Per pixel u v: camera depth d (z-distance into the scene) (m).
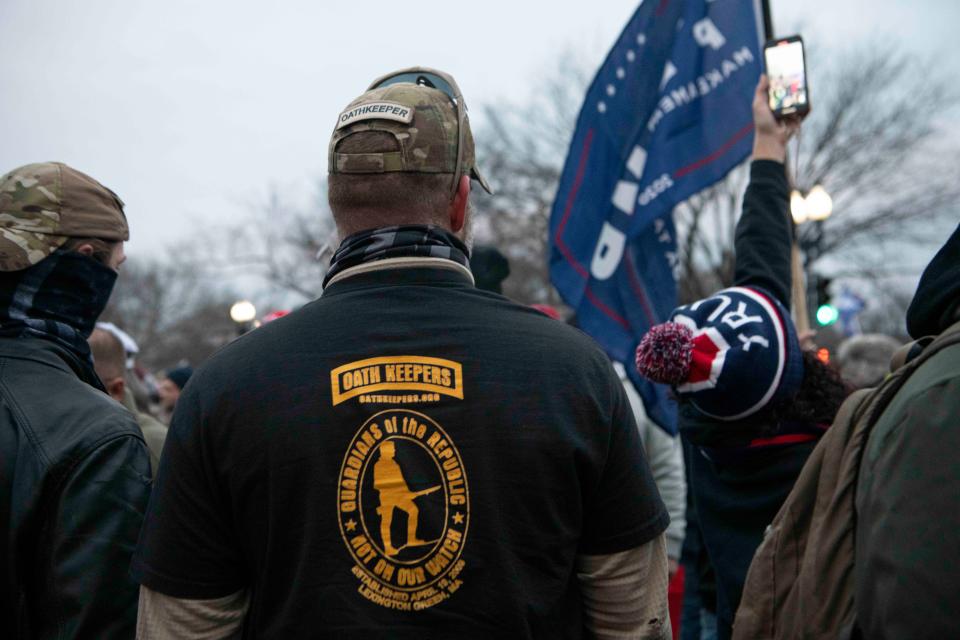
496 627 1.62
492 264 4.01
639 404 4.45
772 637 1.97
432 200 1.82
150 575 1.71
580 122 4.57
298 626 1.64
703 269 25.89
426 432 1.67
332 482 1.66
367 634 1.60
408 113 1.80
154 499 1.75
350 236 1.83
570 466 1.70
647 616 1.80
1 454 2.10
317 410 1.68
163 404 6.98
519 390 1.71
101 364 3.78
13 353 2.26
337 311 1.77
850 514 1.74
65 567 2.00
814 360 2.76
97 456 2.09
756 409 2.64
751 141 4.28
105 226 2.42
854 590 1.66
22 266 2.29
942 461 1.40
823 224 26.52
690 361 2.66
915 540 1.39
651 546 1.81
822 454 1.95
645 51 4.54
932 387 1.46
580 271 4.47
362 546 1.64
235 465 1.69
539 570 1.69
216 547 1.72
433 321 1.75
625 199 4.48
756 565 2.04
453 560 1.63
